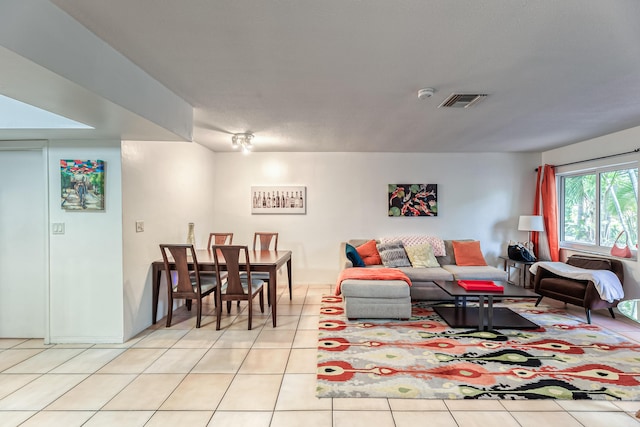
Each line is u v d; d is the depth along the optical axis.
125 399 2.24
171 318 3.65
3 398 2.26
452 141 4.79
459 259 5.15
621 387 2.40
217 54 2.12
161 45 2.01
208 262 3.71
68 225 3.17
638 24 1.73
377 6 1.59
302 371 2.64
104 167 3.15
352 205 5.70
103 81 1.97
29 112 2.76
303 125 3.88
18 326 3.32
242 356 2.90
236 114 3.44
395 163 5.69
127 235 3.26
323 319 3.91
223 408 2.14
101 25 1.79
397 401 2.23
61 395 2.29
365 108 3.23
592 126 3.92
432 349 3.06
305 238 5.71
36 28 1.52
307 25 1.76
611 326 3.71
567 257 5.10
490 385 2.42
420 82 2.56
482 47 2.00
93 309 3.18
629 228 4.21
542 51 2.05
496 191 5.68
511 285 4.06
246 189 5.73
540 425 1.99
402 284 3.88
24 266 3.29
